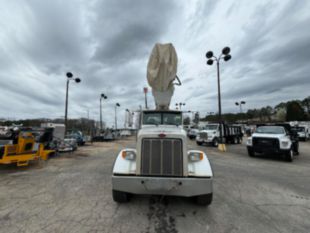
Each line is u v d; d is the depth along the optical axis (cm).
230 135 1647
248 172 581
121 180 274
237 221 265
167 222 259
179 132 297
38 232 229
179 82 498
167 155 279
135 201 328
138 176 276
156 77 470
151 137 286
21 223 251
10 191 383
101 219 264
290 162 779
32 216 271
